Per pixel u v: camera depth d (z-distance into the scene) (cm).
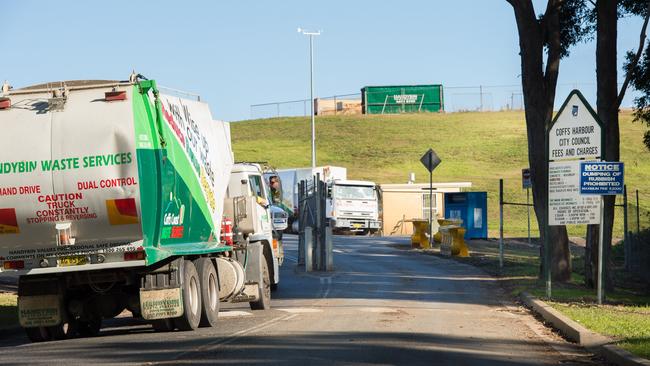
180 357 1406
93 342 1712
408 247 4812
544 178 2898
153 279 1823
